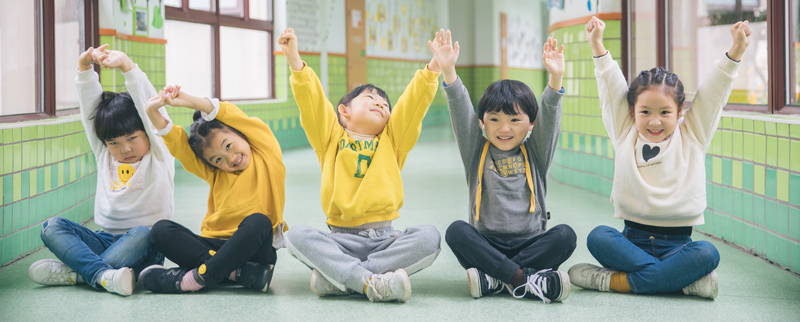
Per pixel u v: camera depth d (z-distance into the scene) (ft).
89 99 6.64
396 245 6.14
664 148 6.28
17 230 7.70
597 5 12.48
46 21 9.46
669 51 11.50
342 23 26.17
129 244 6.39
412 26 34.01
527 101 6.40
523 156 6.59
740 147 8.07
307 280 6.84
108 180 6.75
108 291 6.30
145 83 6.60
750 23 9.05
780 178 7.17
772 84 8.08
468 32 37.06
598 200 12.21
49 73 9.46
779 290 6.35
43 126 8.35
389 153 6.53
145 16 15.17
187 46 18.78
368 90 6.68
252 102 20.63
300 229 6.13
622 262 6.17
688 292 6.13
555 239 6.07
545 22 45.65
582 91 13.55
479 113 6.59
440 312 5.68
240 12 20.97
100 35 13.24
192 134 6.43
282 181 6.79
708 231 9.01
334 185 6.32
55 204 8.75
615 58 12.31
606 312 5.66
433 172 16.61
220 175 6.68
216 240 6.40
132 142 6.57
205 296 6.19
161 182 6.77
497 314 5.62
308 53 23.47
